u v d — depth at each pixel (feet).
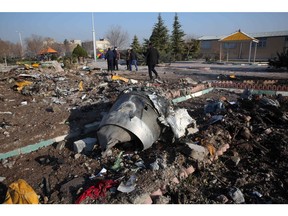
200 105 30.48
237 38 98.12
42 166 16.03
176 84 38.63
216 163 16.71
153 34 128.77
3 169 15.70
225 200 12.87
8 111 24.95
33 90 32.55
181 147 16.76
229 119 22.13
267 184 14.35
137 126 16.22
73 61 78.64
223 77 50.08
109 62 53.52
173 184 13.91
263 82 41.88
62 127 20.98
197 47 135.85
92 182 13.69
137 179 13.47
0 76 39.40
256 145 18.72
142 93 18.48
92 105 27.71
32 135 19.01
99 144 17.49
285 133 20.18
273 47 127.65
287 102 28.32
